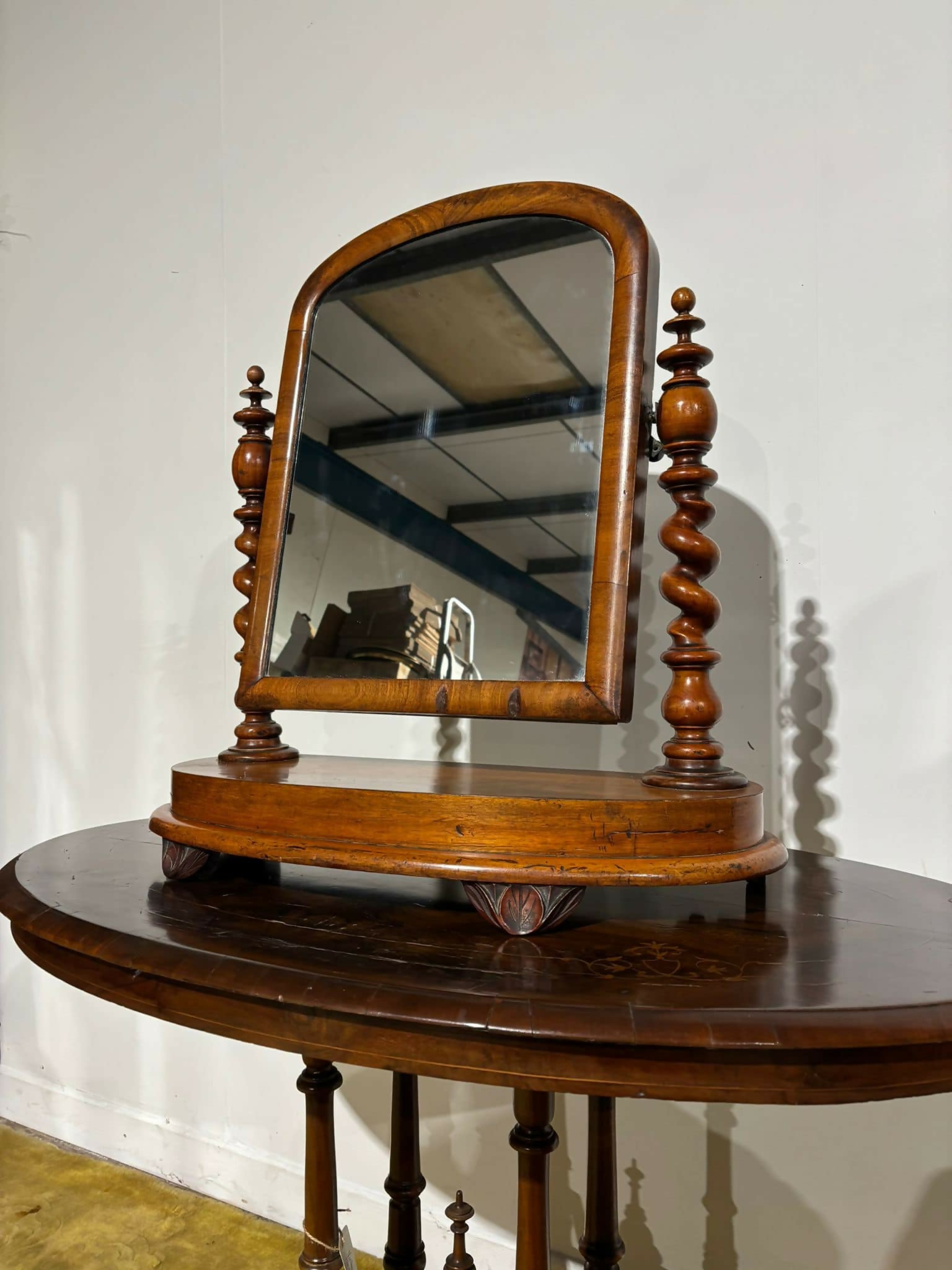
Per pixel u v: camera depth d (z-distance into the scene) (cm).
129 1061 145
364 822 64
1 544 162
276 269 134
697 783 64
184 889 74
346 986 50
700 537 66
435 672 75
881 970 52
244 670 87
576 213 74
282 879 78
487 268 79
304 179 132
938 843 91
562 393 73
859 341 96
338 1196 124
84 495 152
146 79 147
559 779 72
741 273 101
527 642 71
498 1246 113
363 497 83
